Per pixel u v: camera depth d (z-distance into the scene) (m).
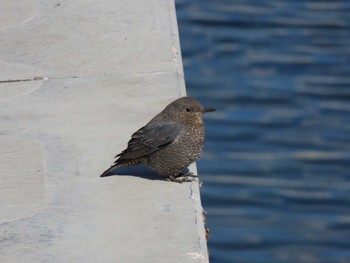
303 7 34.34
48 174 11.30
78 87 13.33
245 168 25.67
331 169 25.67
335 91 29.06
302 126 27.53
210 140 26.91
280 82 29.66
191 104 11.12
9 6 15.84
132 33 14.76
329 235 23.33
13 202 10.73
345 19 33.44
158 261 9.59
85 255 9.72
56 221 10.34
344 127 27.39
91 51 14.27
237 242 22.94
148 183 11.10
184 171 11.50
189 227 10.16
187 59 31.08
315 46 31.67
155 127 11.07
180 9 34.22
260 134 27.20
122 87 13.26
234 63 30.78
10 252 9.80
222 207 24.27
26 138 12.09
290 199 24.56
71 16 15.41
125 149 11.52
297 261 22.33
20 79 13.58
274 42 32.00
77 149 11.80
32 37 14.73
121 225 10.24
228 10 34.03
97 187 11.01
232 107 28.55
